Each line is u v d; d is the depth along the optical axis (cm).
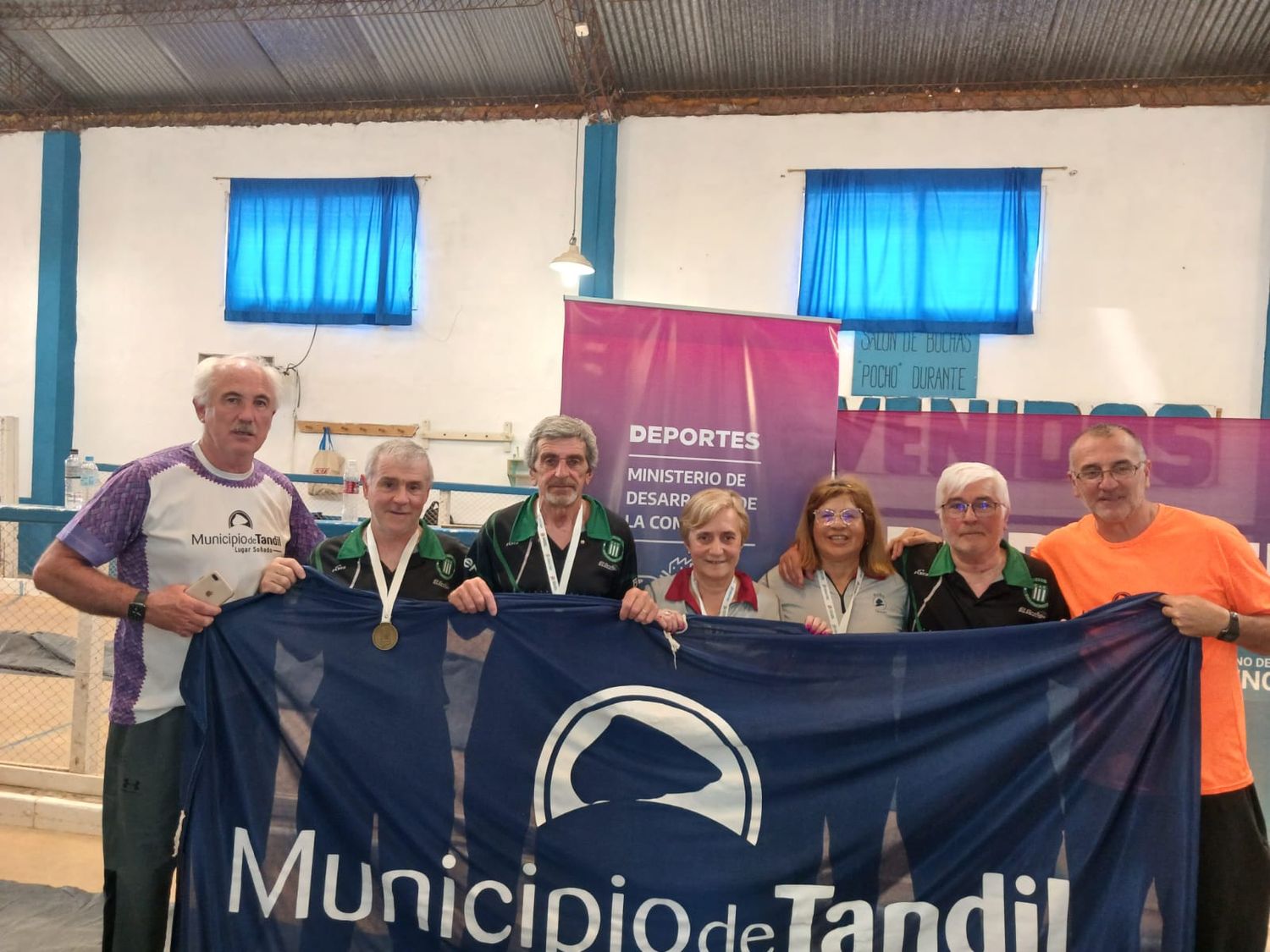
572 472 221
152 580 194
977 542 202
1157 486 292
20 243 895
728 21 711
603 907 176
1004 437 298
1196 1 652
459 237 834
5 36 789
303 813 177
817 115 779
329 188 841
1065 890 173
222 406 193
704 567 216
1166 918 171
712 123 795
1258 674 279
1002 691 178
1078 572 210
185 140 872
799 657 183
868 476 305
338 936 176
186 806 176
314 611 183
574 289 812
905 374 768
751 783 179
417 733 180
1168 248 735
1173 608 175
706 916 175
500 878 177
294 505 224
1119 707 176
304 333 858
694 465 278
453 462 838
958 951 174
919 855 176
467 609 182
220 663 181
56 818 322
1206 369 731
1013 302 746
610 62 765
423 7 723
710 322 279
